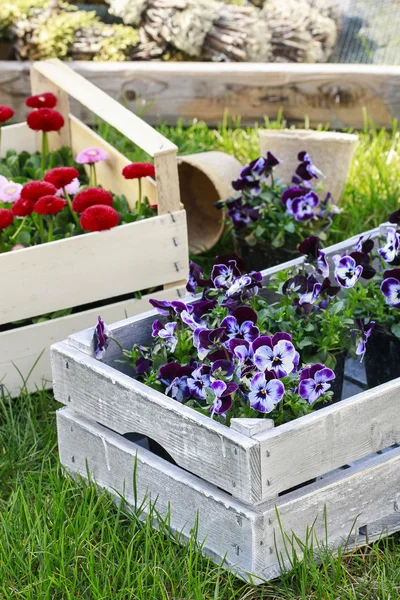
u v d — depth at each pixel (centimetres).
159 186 317
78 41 521
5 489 277
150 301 266
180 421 233
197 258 388
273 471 222
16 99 505
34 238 348
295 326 265
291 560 232
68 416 269
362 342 261
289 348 236
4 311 306
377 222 407
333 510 236
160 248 323
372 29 571
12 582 240
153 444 273
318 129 489
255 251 371
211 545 237
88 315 319
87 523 247
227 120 507
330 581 234
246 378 237
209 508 233
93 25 534
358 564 243
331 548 239
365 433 237
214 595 229
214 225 404
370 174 431
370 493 241
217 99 502
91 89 363
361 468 241
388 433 242
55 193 338
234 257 281
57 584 233
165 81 501
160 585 229
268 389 229
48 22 517
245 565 228
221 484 228
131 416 248
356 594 233
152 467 245
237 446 218
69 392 266
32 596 233
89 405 261
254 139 483
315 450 228
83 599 235
